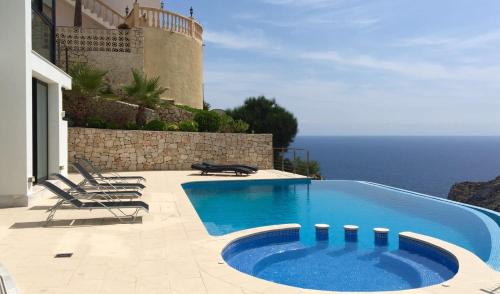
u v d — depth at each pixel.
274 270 7.35
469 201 23.62
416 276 7.09
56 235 7.67
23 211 9.79
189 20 27.02
